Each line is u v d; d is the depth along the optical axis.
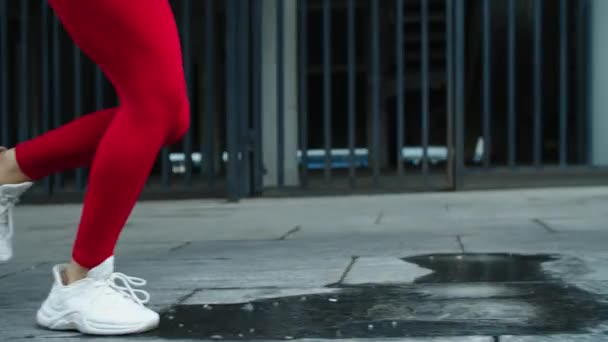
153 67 1.60
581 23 7.38
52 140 1.76
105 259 1.76
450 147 6.50
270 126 7.44
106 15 1.52
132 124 1.64
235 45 6.19
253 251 3.15
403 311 1.87
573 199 5.34
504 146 13.86
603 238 3.24
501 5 11.82
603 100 7.62
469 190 6.54
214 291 2.23
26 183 1.79
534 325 1.69
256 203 5.94
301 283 2.33
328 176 6.68
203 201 6.29
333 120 16.78
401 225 4.03
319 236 3.64
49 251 3.36
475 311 1.85
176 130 1.71
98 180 1.67
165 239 3.69
